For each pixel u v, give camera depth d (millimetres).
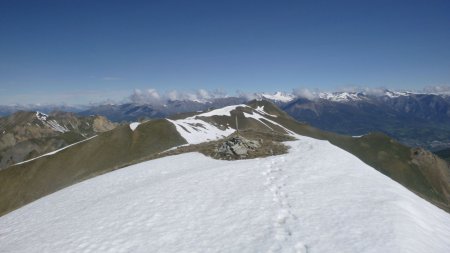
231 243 17078
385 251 14305
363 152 155250
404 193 23875
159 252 17078
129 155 96438
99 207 26250
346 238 16016
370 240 15484
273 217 19719
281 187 25453
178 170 37500
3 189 82562
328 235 16578
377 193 22734
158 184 29953
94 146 98375
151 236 19062
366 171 29766
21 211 33000
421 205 22109
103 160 93375
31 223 27281
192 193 26062
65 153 95000
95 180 39562
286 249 15641
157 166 40938
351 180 26391
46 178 85438
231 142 42719
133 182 35062
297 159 34875
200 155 44625
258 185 26562
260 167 32719
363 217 18344
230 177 29750
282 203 21984
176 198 25234
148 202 25094
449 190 140250
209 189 26656
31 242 21703
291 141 49938
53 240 20938
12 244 22484
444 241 16391
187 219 20953
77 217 24922
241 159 39250
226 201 23359
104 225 21812
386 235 15781
